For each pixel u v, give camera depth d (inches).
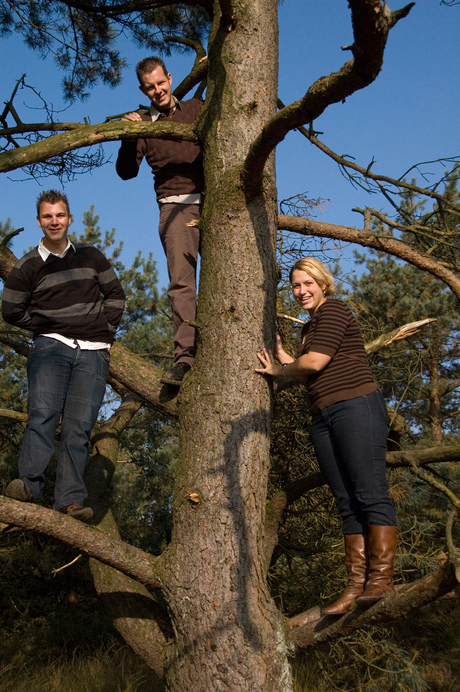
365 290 352.8
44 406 114.0
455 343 394.0
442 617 308.8
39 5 242.2
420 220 170.7
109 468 192.5
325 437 114.1
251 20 117.9
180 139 124.3
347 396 110.0
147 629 126.6
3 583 315.6
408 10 68.3
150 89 138.9
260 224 114.7
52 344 118.7
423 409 391.9
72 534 106.7
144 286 418.0
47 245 121.9
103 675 229.9
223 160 115.1
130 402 234.4
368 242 159.5
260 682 99.5
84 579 328.8
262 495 110.7
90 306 123.1
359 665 224.1
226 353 111.1
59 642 302.5
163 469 356.8
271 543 153.6
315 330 115.0
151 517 386.3
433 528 261.4
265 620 103.6
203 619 102.7
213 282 113.6
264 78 118.0
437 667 257.0
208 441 109.4
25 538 316.8
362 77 77.8
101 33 245.9
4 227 406.6
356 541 110.5
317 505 217.6
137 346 370.3
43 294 120.0
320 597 213.8
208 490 106.9
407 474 244.7
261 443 111.1
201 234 118.2
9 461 316.5
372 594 99.1
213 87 119.4
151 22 245.1
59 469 115.0
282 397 205.0
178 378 121.0
